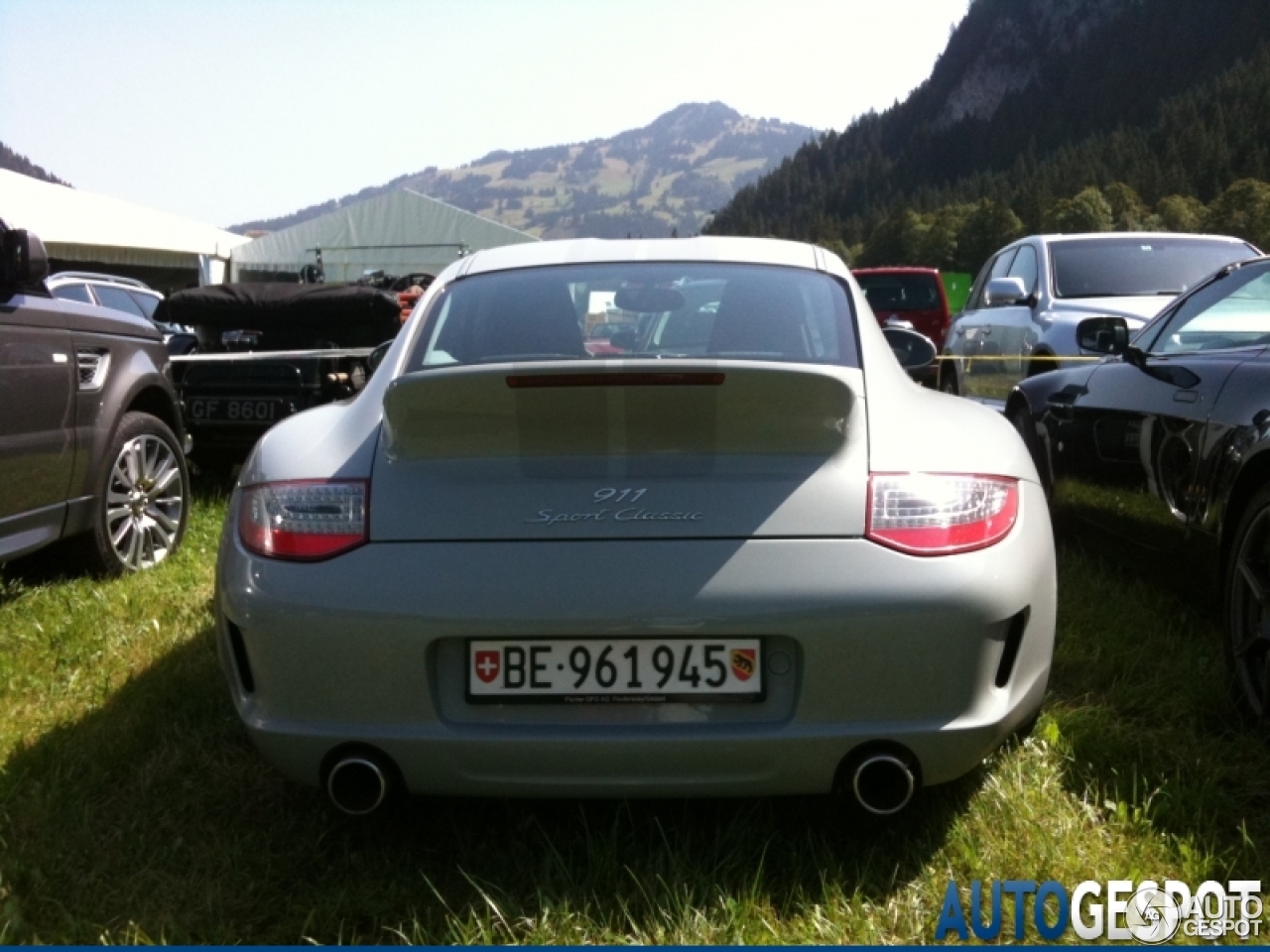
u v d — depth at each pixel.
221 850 2.51
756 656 2.25
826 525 2.28
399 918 2.25
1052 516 5.04
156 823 2.64
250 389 7.12
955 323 10.63
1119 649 3.59
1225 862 2.39
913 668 2.23
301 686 2.30
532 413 2.30
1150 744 2.93
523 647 2.27
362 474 2.40
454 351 2.86
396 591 2.26
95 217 26.92
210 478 7.70
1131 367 4.25
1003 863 2.40
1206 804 2.60
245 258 35.59
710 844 2.51
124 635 3.95
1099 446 4.36
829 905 2.24
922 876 2.37
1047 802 2.62
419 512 2.32
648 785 2.26
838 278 3.14
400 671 2.26
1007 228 174.75
